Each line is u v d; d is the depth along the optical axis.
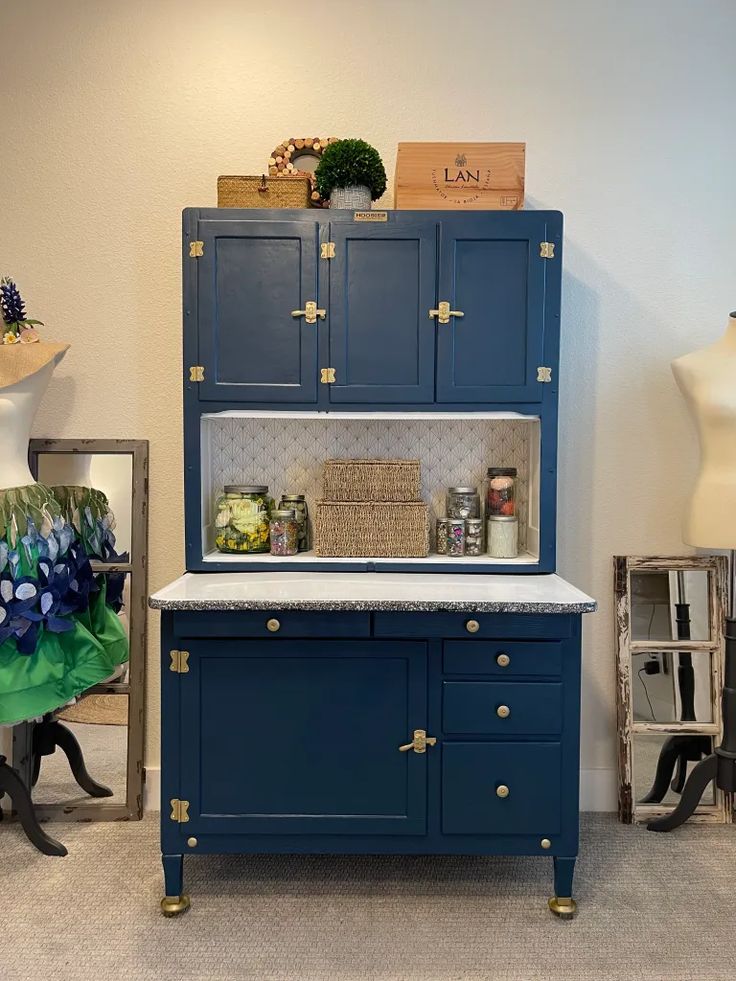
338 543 2.50
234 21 2.67
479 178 2.39
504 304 2.37
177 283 2.70
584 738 2.76
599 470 2.74
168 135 2.68
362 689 2.10
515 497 2.66
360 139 2.61
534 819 2.09
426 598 2.08
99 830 2.58
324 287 2.36
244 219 2.35
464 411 2.39
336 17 2.67
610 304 2.72
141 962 1.90
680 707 2.71
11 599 2.21
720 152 2.70
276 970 1.88
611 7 2.67
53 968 1.88
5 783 2.40
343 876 2.29
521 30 2.67
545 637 2.07
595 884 2.25
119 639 2.57
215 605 2.03
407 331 2.38
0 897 2.18
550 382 2.39
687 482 2.75
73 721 2.68
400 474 2.50
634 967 1.89
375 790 2.11
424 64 2.67
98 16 2.67
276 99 2.68
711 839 2.52
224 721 2.10
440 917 2.09
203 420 2.50
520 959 1.92
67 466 2.72
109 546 2.71
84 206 2.69
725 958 1.92
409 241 2.36
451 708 2.08
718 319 2.72
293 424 2.72
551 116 2.68
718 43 2.68
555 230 2.36
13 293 2.40
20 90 2.67
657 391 2.73
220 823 2.10
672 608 2.72
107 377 2.72
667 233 2.71
